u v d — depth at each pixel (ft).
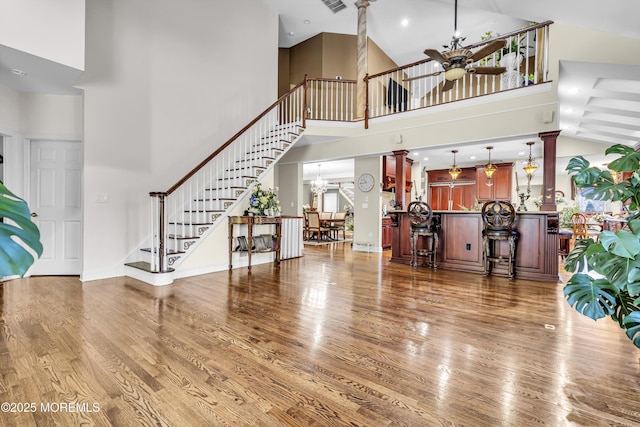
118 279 13.99
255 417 4.93
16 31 9.98
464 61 13.51
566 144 23.68
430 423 4.83
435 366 6.57
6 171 13.57
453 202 34.22
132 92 15.10
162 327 8.50
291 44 26.81
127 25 14.96
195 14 17.65
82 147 13.70
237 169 18.67
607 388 5.78
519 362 6.75
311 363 6.64
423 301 11.13
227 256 16.67
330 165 34.88
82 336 7.86
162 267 13.29
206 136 17.99
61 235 14.58
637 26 10.53
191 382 5.89
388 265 18.24
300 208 25.32
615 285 5.22
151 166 15.76
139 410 5.08
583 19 11.59
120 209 14.70
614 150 6.52
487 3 13.34
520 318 9.46
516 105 15.98
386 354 7.08
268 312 9.80
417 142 19.17
